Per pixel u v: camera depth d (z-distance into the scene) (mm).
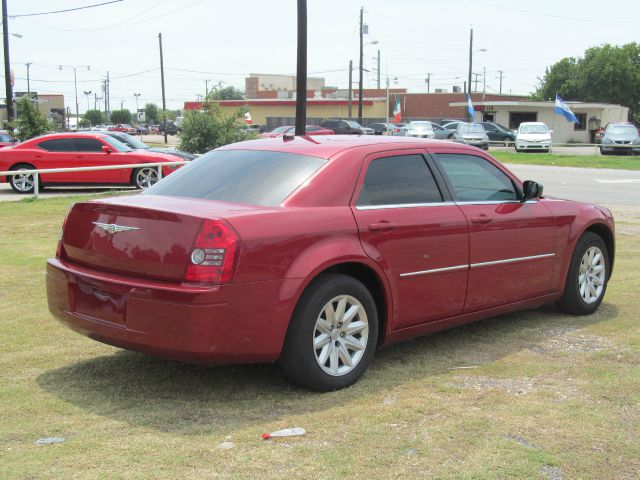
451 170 5609
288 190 4723
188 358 4188
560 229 6320
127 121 143375
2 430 3988
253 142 5664
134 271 4391
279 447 3801
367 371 5082
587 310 6684
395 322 5055
